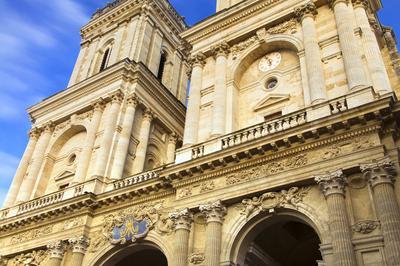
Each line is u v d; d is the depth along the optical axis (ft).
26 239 106.11
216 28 109.50
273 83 95.66
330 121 68.44
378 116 65.05
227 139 84.79
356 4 88.22
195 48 110.32
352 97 71.82
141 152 118.83
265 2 102.89
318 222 65.41
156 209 89.20
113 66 129.18
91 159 114.62
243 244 73.82
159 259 104.01
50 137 134.00
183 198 81.51
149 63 143.13
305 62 87.56
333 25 88.43
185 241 76.43
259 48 99.76
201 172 81.41
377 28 97.86
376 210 60.64
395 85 94.07
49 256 97.91
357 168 64.75
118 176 108.27
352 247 59.31
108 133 114.62
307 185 69.77
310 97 79.82
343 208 62.49
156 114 131.64
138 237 87.45
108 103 124.77
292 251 89.40
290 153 72.74
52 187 123.85
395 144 65.98
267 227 76.84
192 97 99.91
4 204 121.80
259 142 74.79
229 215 75.87
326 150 69.26
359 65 76.33
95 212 99.45
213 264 70.08
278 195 71.51
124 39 146.61
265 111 91.81
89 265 91.76
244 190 74.64
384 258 56.90
